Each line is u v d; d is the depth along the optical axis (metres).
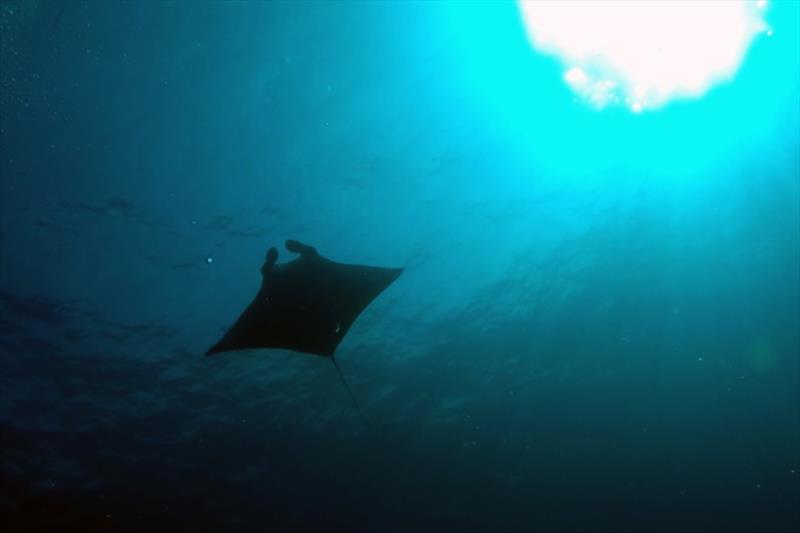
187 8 7.64
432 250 11.75
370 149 9.93
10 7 6.52
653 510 18.05
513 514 17.16
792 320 16.25
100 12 7.11
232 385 12.32
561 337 14.87
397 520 16.00
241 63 8.44
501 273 12.89
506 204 11.70
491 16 9.31
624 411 16.86
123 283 9.95
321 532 15.38
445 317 13.15
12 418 11.21
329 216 10.34
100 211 8.95
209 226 9.66
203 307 10.71
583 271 13.84
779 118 11.90
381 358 13.27
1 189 8.19
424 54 9.37
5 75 7.08
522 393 15.44
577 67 10.28
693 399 17.25
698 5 9.65
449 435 15.23
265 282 5.34
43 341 10.36
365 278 5.69
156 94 8.18
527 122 10.73
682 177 12.61
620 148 11.71
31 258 9.10
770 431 17.97
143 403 11.93
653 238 13.69
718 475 18.08
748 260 14.87
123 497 12.95
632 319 15.28
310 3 8.30
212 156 9.02
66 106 7.71
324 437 13.95
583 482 17.20
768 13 10.10
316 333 5.34
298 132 9.33
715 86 11.03
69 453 12.02
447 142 10.41
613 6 9.39
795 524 18.23
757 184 13.09
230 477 13.68
